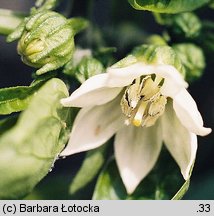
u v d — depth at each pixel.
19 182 0.09
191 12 0.11
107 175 0.10
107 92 0.10
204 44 0.11
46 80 0.09
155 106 0.10
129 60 0.10
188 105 0.09
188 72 0.11
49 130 0.09
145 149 0.10
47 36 0.09
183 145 0.10
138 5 0.09
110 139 0.10
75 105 0.09
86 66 0.10
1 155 0.08
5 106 0.09
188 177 0.09
